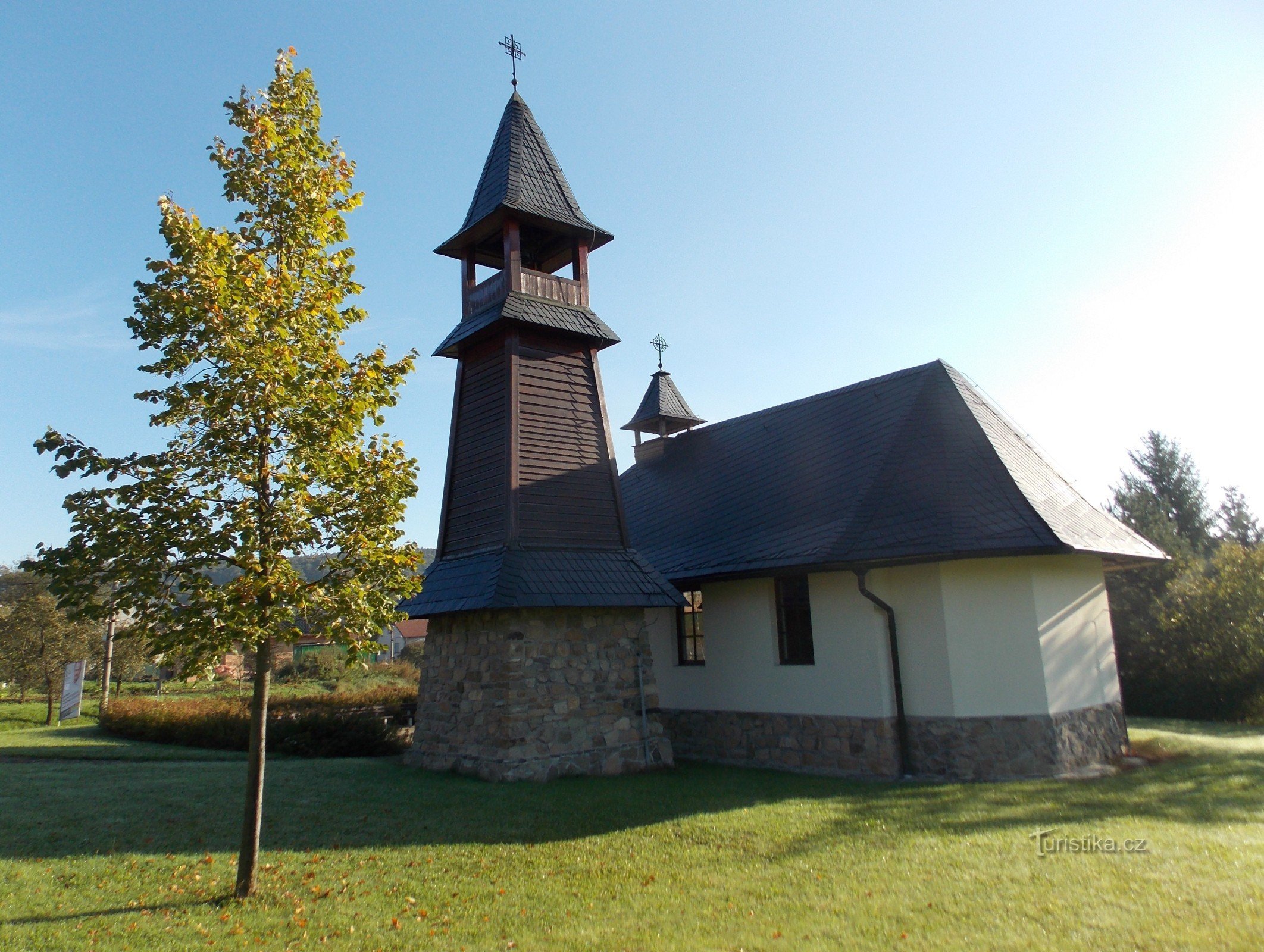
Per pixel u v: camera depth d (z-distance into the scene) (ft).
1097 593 47.52
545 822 32.01
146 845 27.55
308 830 30.32
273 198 24.58
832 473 51.19
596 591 44.24
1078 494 50.90
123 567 21.15
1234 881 22.58
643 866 26.08
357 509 24.17
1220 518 118.73
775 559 46.39
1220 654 69.67
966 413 48.21
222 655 21.80
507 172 51.03
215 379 22.36
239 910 21.89
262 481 23.11
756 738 48.62
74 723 83.76
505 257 49.39
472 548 48.29
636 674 45.96
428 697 47.85
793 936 19.84
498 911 22.09
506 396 47.47
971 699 41.11
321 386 23.02
